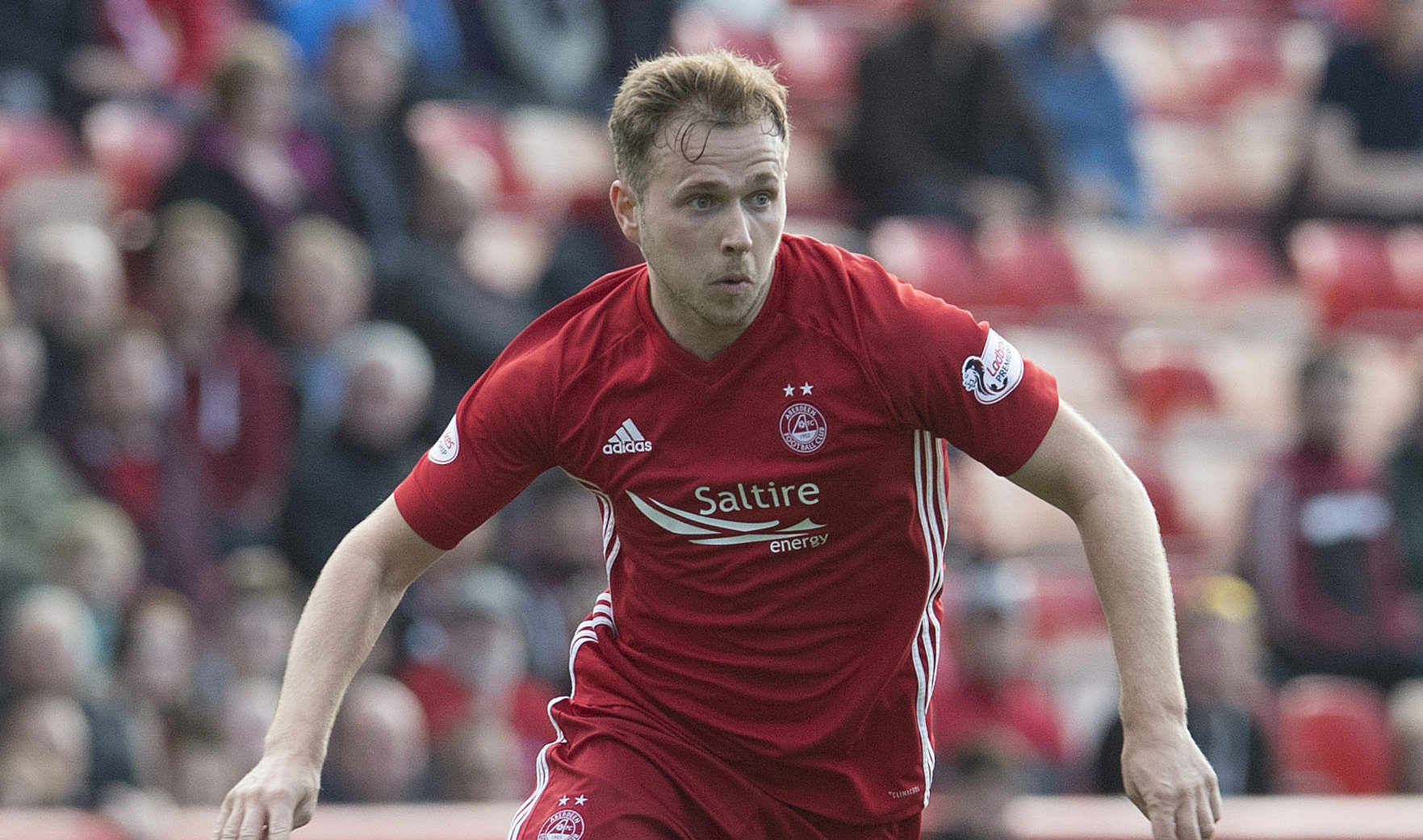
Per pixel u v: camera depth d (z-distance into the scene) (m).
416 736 23.66
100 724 22.34
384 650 25.45
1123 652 10.11
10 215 32.38
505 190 37.94
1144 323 39.81
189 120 34.88
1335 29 51.31
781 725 11.21
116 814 20.33
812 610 10.99
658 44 40.44
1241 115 49.72
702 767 11.34
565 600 26.94
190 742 23.36
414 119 36.31
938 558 11.25
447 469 11.30
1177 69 50.41
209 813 21.70
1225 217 47.50
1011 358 10.61
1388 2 42.19
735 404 10.73
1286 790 27.69
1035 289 38.62
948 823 22.17
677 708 11.36
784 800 11.34
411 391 27.02
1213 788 9.78
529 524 27.72
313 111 31.34
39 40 34.94
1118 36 50.75
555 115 39.44
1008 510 34.03
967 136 38.25
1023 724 26.92
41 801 21.42
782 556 10.89
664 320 10.79
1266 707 27.33
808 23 47.38
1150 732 9.87
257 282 28.61
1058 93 41.53
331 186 30.42
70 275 26.03
